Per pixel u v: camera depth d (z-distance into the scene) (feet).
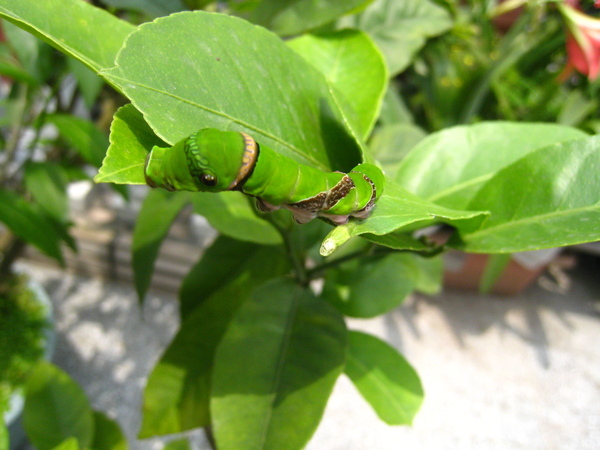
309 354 0.43
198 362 0.54
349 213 0.29
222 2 0.66
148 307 1.26
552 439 1.01
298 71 0.36
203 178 0.24
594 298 1.34
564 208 0.34
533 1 0.64
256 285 0.58
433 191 0.44
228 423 0.41
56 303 1.24
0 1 0.28
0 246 0.92
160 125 0.25
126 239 1.26
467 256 1.19
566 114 0.87
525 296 1.33
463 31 0.84
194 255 1.22
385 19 0.68
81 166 0.94
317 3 0.46
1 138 0.86
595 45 0.60
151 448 0.96
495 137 0.44
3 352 0.88
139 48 0.26
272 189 0.27
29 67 0.59
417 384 0.51
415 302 1.29
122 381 1.08
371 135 0.75
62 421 0.63
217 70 0.29
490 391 1.09
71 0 0.31
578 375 1.13
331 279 0.56
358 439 0.99
